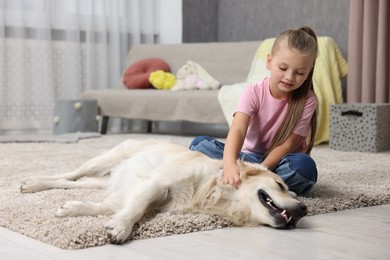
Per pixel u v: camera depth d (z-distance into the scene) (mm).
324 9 5301
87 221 1635
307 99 2100
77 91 5473
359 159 3480
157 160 1948
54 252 1429
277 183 1737
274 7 5707
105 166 2213
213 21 6219
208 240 1577
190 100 4711
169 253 1442
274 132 2107
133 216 1598
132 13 5875
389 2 4449
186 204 1781
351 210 2061
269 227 1743
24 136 4625
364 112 3963
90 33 5520
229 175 1728
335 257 1438
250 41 5562
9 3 5000
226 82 5223
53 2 5273
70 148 3871
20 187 2146
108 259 1378
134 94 5082
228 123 4465
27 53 5113
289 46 1868
